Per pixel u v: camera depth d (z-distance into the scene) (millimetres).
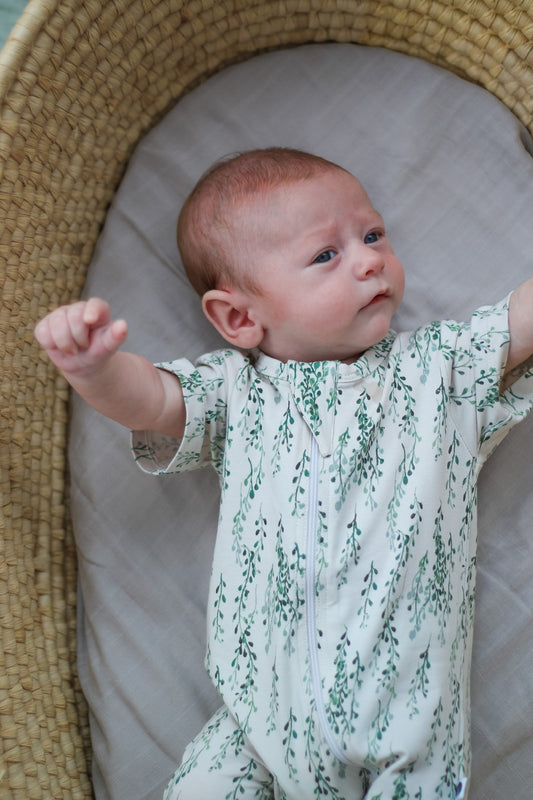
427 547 1085
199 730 1286
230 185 1191
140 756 1281
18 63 1232
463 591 1132
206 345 1375
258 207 1161
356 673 1041
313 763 1046
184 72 1438
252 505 1138
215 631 1143
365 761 1033
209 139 1405
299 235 1146
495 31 1363
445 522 1110
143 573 1340
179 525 1351
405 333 1213
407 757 1019
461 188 1369
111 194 1446
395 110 1389
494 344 1133
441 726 1048
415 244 1364
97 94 1360
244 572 1130
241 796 1095
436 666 1059
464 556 1138
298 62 1413
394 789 1027
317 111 1400
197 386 1154
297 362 1161
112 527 1349
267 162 1197
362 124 1393
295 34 1436
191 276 1284
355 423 1117
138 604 1334
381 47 1426
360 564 1072
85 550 1353
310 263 1146
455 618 1100
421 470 1105
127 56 1365
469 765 1101
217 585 1150
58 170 1347
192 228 1230
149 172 1408
